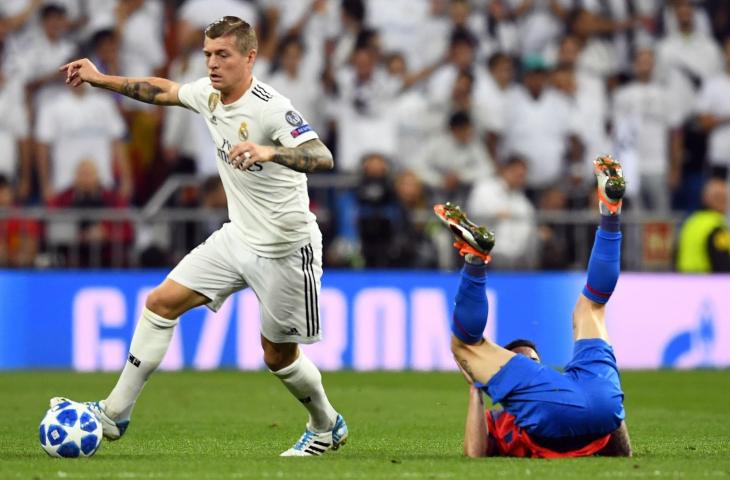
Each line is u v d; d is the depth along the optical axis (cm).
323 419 2261
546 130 5500
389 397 3681
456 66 5481
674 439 2622
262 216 2184
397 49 5725
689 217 5119
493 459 2020
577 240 4984
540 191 5481
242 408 3334
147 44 5412
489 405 3350
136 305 4597
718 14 6119
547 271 4912
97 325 4572
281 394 3741
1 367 4509
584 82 5716
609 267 2080
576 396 1992
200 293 2211
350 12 5562
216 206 4731
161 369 4603
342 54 5494
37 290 4541
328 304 4703
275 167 2148
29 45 5206
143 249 4638
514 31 5891
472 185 5228
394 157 5319
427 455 2225
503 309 4859
